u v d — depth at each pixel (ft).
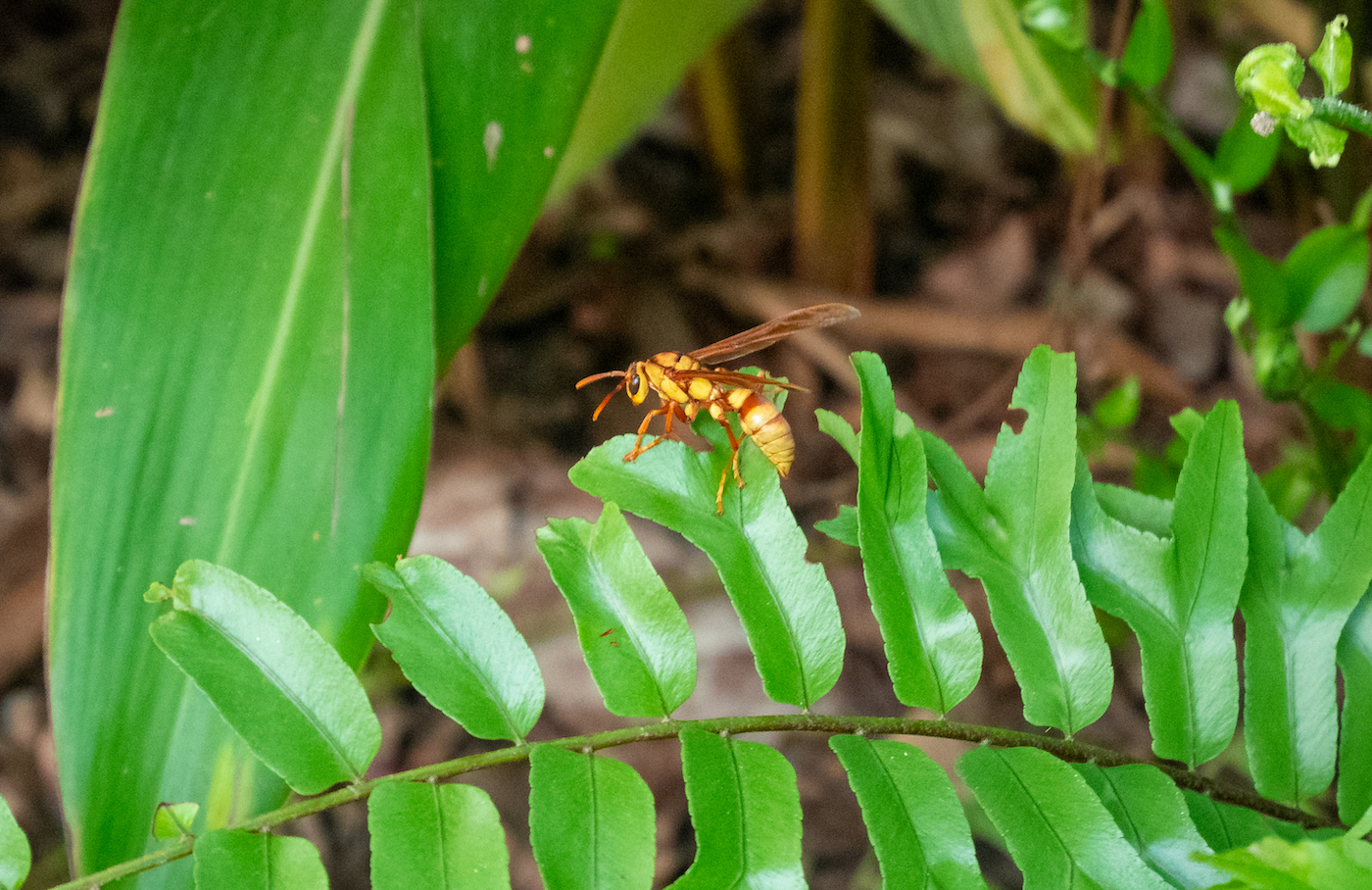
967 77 1.96
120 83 1.63
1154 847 1.49
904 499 1.53
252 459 1.60
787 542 1.53
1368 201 1.64
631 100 2.06
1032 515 1.54
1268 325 1.68
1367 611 1.56
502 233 1.65
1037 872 1.47
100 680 1.57
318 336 1.61
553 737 2.14
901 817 1.48
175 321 1.61
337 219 1.62
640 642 1.52
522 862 2.03
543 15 1.65
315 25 1.64
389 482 1.60
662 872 2.02
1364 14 1.88
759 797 1.48
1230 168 1.65
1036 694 1.52
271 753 1.49
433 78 1.65
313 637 1.51
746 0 1.99
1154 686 1.53
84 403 1.60
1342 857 1.40
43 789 2.06
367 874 2.04
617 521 1.53
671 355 1.65
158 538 1.59
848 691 2.17
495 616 1.52
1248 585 1.55
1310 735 1.54
